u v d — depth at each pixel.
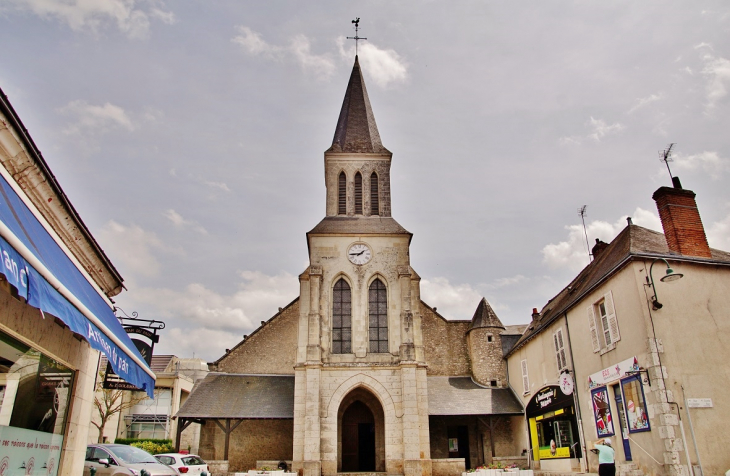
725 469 15.33
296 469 25.12
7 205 6.21
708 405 15.98
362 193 32.56
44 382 8.55
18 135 7.05
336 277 29.41
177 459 20.41
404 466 25.25
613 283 18.88
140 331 15.77
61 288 6.33
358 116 35.75
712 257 18.19
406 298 28.47
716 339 16.83
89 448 16.22
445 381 33.28
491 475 22.62
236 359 33.94
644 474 16.70
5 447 7.41
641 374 16.83
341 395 26.56
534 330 28.02
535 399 27.17
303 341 27.55
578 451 21.62
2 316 6.86
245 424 31.52
